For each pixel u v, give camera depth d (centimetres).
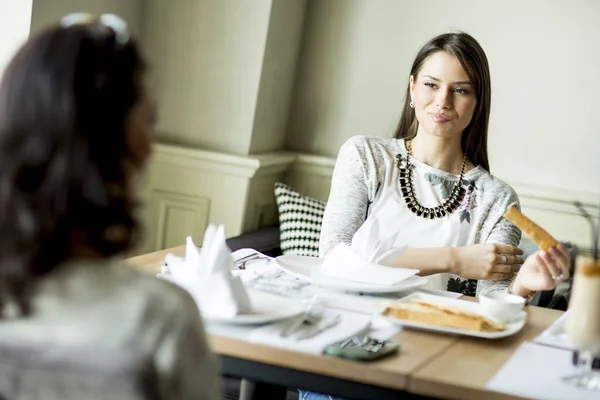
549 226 393
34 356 113
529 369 181
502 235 289
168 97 410
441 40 285
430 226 288
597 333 179
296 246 379
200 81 405
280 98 422
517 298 218
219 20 399
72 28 118
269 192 421
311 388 173
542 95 399
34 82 114
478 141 296
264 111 409
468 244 289
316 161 423
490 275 255
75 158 113
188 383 119
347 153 298
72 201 114
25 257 114
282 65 416
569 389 171
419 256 257
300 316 195
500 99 405
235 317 185
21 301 117
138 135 122
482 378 172
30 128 113
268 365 174
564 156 398
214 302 187
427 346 188
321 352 174
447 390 166
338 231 282
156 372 113
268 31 393
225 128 404
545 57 398
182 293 124
